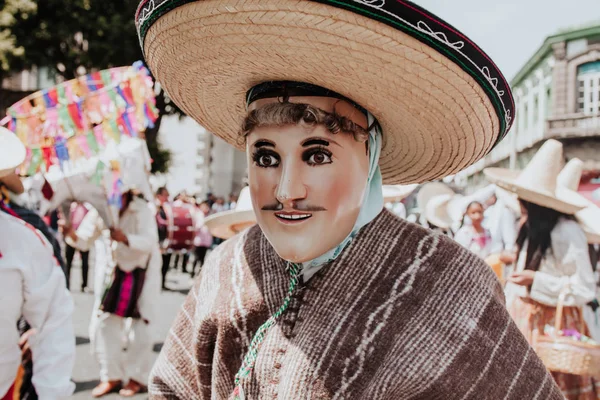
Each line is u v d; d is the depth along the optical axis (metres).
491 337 1.05
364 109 1.14
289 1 0.85
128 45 14.81
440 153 1.22
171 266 11.16
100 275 3.78
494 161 11.98
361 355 1.03
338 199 1.07
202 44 1.04
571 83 9.39
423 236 1.14
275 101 1.10
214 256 1.40
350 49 0.91
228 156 22.80
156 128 15.98
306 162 1.07
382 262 1.11
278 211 1.07
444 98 1.00
